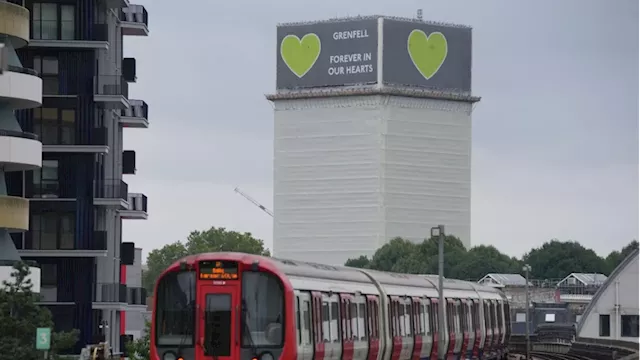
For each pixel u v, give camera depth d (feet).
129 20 363.97
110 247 339.16
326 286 152.66
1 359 190.39
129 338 356.79
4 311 195.72
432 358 208.03
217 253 136.26
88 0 320.70
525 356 342.64
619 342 381.60
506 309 275.18
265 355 133.90
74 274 317.22
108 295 318.86
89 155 320.91
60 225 318.65
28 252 314.35
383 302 180.45
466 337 233.76
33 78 268.82
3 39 265.95
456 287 233.96
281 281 135.03
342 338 157.28
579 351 403.95
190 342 134.62
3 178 273.13
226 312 134.51
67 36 320.29
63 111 320.91
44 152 318.86
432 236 213.25
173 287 135.64
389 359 182.50
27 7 319.68
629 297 493.77
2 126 270.67
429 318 206.80
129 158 363.56
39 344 171.94
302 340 139.23
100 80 324.80
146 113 366.22
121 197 322.75
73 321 316.19
